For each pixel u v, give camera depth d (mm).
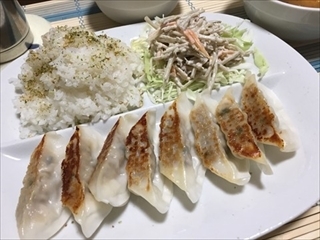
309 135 189
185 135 188
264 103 191
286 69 217
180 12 260
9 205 169
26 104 199
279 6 216
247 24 239
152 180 172
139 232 161
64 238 160
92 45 210
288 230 163
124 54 214
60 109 198
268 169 171
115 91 201
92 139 188
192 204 169
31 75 209
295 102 205
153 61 220
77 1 271
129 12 240
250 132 180
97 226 160
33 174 174
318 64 232
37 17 254
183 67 214
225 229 158
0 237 157
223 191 174
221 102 198
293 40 241
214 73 209
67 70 195
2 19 220
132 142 181
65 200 163
